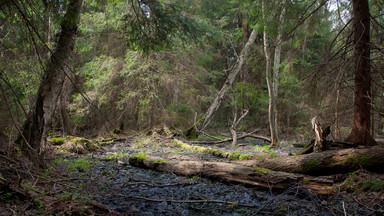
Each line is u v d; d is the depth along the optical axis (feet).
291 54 30.35
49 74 17.81
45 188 12.46
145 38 19.48
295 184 13.61
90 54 50.57
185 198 13.85
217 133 63.67
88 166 20.30
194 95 52.95
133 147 34.27
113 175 18.19
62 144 28.32
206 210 12.19
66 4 15.74
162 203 13.01
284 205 12.39
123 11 33.47
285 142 37.86
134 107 48.24
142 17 18.40
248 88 36.09
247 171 15.58
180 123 51.57
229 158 23.89
